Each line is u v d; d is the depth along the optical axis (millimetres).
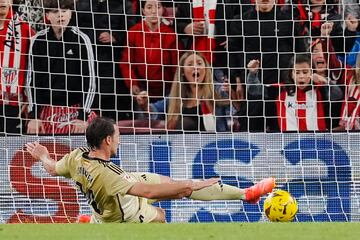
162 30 37688
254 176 35781
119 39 37562
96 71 37406
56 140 36094
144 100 37469
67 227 20469
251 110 37375
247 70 37750
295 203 25812
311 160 35938
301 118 37406
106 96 37312
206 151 35875
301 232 19344
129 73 37469
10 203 34531
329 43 37906
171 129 37000
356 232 19422
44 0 37031
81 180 23516
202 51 37719
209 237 18078
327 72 37688
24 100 36594
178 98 37375
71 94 37094
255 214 34438
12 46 36688
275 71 37781
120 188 22828
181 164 35688
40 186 34562
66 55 37188
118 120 37125
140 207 24141
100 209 23609
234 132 36094
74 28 37344
